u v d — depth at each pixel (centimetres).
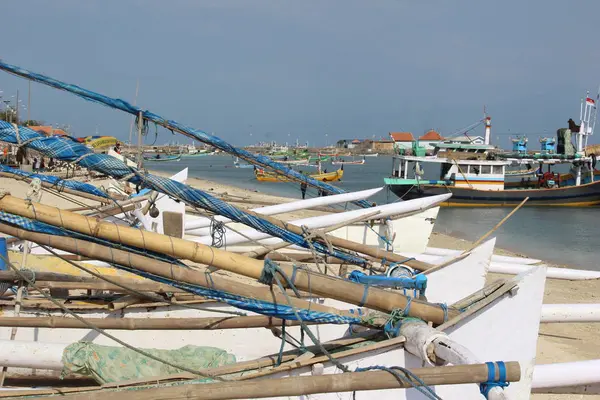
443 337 542
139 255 535
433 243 2455
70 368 585
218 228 794
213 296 545
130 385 531
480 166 4119
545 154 4562
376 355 570
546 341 1100
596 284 1648
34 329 729
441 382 457
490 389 457
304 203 1290
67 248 523
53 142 602
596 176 4556
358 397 579
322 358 557
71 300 773
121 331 750
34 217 511
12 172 682
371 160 15725
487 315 628
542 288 649
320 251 859
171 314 795
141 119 724
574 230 3130
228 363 601
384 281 675
